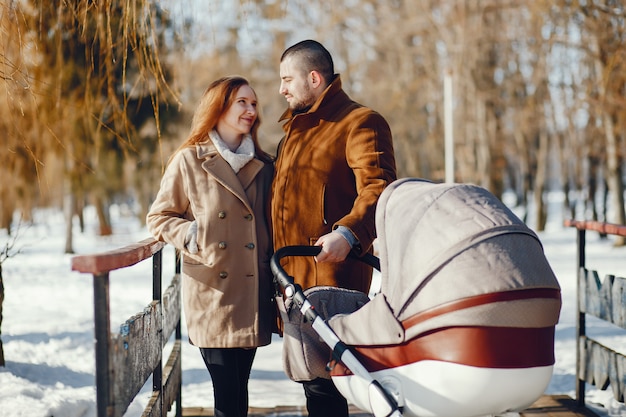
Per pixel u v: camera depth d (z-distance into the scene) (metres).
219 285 3.76
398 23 30.58
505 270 2.75
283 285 3.24
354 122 3.71
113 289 13.62
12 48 5.23
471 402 2.78
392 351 2.93
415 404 2.86
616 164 24.12
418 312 2.82
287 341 3.49
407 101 31.34
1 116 6.07
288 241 3.78
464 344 2.74
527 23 24.19
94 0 5.01
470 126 30.31
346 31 31.64
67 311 10.64
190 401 5.68
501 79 29.34
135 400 5.29
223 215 3.77
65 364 6.65
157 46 5.13
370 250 4.01
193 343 3.82
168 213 3.83
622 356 4.50
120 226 50.00
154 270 3.88
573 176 37.31
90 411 4.95
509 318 2.74
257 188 3.97
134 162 19.45
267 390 6.02
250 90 3.95
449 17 27.36
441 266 2.79
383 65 32.19
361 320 3.02
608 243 26.38
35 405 4.70
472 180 30.06
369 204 3.45
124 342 2.82
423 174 36.53
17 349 7.20
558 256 20.56
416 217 2.94
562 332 8.41
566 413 4.98
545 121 29.44
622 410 5.06
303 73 3.87
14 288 14.32
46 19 5.68
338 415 3.65
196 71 19.47
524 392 2.80
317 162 3.75
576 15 15.30
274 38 29.14
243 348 3.90
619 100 18.16
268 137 32.66
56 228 50.97
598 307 4.83
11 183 9.55
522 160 34.72
